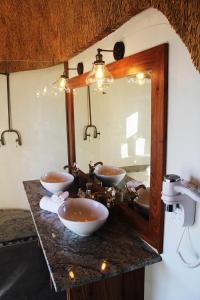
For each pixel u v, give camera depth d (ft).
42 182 6.82
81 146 7.58
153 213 4.05
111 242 4.38
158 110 3.70
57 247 4.26
